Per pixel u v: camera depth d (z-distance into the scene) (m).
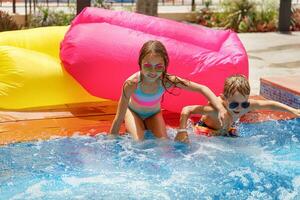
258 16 14.39
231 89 4.52
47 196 3.50
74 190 3.59
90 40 5.24
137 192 3.57
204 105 4.92
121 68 5.10
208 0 16.16
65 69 5.46
